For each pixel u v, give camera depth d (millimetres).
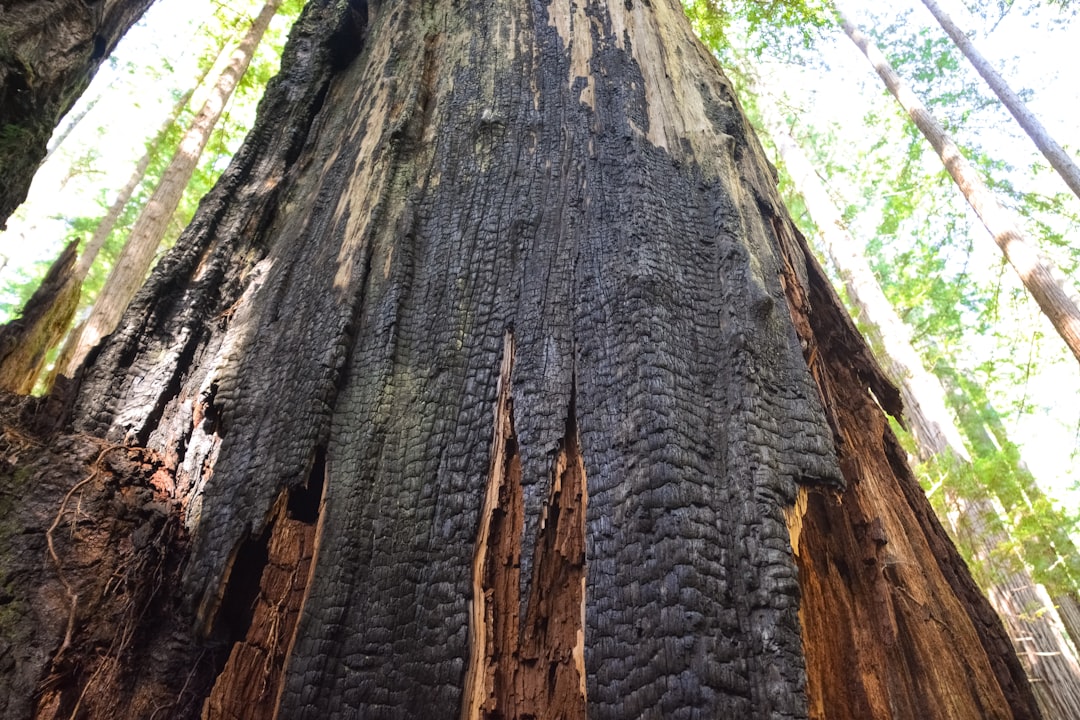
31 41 3238
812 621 1890
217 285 3148
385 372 2271
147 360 2859
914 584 2186
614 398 1981
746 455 1828
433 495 1996
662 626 1550
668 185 2670
